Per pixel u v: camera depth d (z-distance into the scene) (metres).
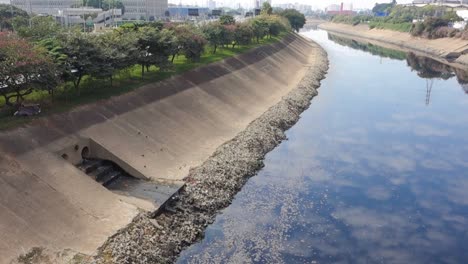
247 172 30.11
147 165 26.72
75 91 30.70
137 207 21.72
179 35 44.88
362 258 20.86
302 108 48.72
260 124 39.22
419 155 35.12
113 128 28.22
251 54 64.06
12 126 22.80
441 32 111.00
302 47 100.44
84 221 19.73
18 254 16.92
